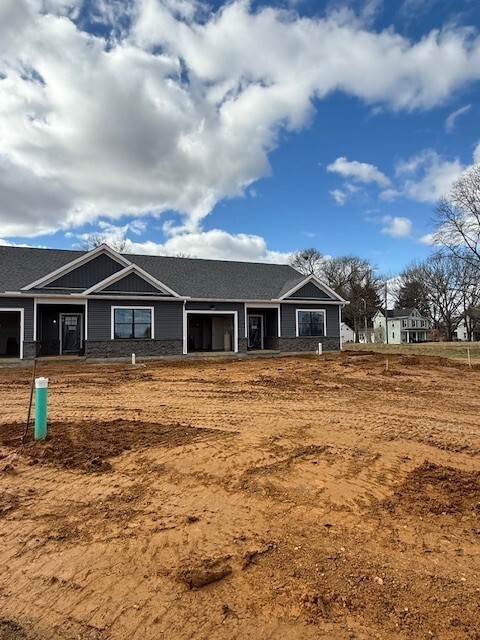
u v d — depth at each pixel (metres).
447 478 4.64
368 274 65.56
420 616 2.38
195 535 3.41
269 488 4.40
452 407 8.77
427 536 3.37
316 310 24.58
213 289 23.19
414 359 18.86
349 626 2.31
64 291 19.44
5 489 4.43
